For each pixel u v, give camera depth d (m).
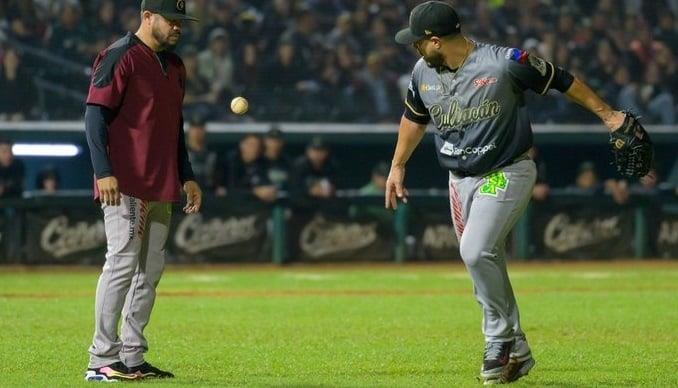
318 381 24.59
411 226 79.31
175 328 37.59
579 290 56.34
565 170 94.56
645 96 96.12
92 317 40.88
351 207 78.38
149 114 24.41
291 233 77.44
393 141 89.94
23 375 25.59
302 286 59.41
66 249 73.25
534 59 23.52
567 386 24.14
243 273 70.50
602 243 81.50
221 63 89.81
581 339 34.50
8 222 72.75
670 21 100.00
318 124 90.06
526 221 80.31
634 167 24.11
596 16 99.06
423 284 61.34
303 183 78.44
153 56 24.58
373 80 92.19
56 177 77.25
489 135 23.80
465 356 30.11
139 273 25.00
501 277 23.98
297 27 93.19
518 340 24.59
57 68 88.00
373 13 95.25
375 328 38.00
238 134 87.00
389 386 23.62
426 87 24.39
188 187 25.73
